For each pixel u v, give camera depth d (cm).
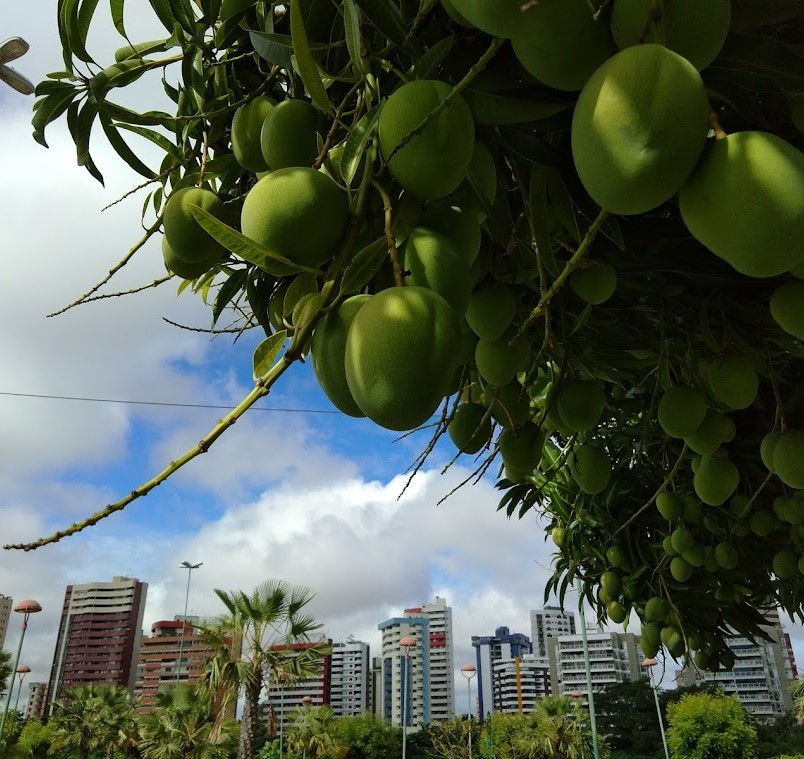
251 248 118
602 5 98
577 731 3064
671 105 95
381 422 115
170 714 2152
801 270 155
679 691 4709
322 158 140
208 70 201
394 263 121
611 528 417
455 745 3291
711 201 102
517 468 224
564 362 212
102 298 188
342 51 172
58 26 204
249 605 1805
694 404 230
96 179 230
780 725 4672
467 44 149
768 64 128
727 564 353
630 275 214
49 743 3042
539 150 154
